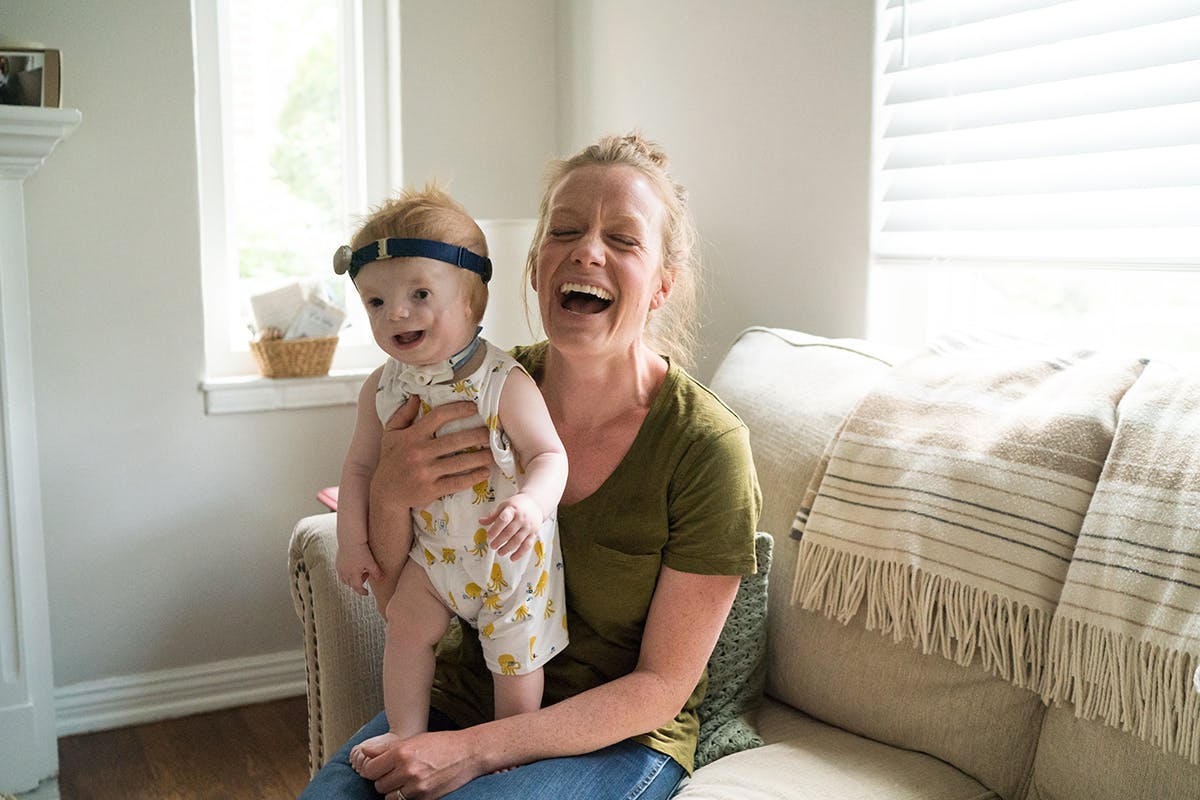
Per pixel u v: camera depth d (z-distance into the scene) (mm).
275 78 3072
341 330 3098
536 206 3154
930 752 1549
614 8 2875
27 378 2369
